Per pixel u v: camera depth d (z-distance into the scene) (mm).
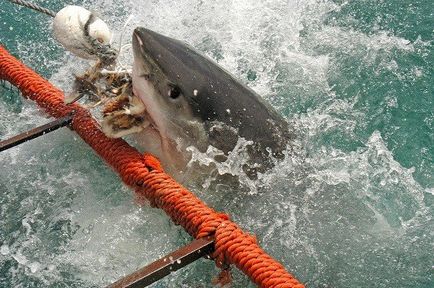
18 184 4148
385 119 4406
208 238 3539
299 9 5035
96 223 3957
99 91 3928
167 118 3834
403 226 3838
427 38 4879
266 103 4004
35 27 5094
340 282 3676
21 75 4254
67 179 4125
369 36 4898
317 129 4254
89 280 3795
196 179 3906
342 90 4566
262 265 3432
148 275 3438
